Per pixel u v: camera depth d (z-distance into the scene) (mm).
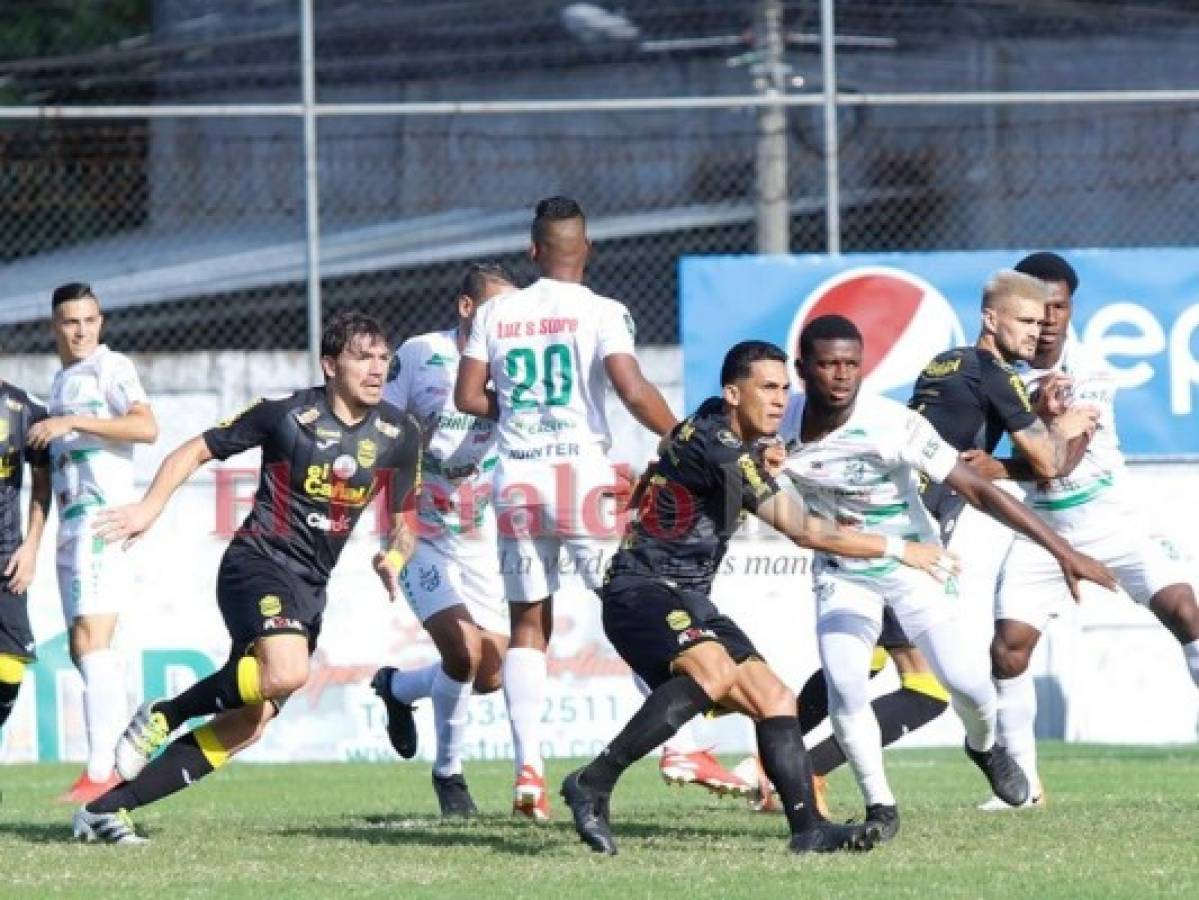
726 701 26094
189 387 48844
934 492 29391
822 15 48156
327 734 45750
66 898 22766
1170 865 24312
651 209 58344
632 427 48469
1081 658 47531
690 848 26594
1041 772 39156
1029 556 31828
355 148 59531
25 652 34031
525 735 30672
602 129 59406
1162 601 31734
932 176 57031
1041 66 60188
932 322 46969
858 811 31812
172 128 59375
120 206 58844
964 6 59750
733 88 59469
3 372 50312
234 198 59406
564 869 24562
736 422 26188
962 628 27844
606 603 26266
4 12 69562
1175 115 56875
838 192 51281
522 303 30312
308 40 47969
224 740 28266
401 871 24688
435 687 32750
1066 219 57188
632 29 60188
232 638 27719
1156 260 47312
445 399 33344
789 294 46969
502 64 60656
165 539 45906
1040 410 30703
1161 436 47219
